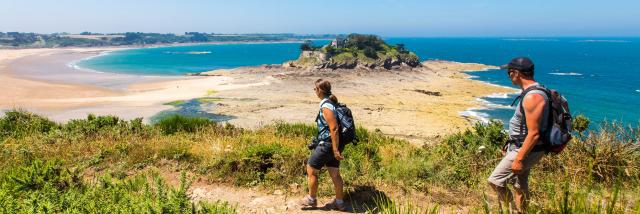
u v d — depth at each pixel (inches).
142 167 262.7
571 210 128.2
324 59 3221.0
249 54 7007.9
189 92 2037.4
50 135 369.1
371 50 3412.9
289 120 1339.8
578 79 2874.0
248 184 229.6
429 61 4128.9
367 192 211.8
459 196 206.4
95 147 310.7
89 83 2439.7
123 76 2982.3
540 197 185.3
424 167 239.1
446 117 1405.0
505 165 148.8
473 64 3932.1
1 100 1669.5
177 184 231.9
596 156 216.2
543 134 136.1
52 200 171.8
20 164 265.4
